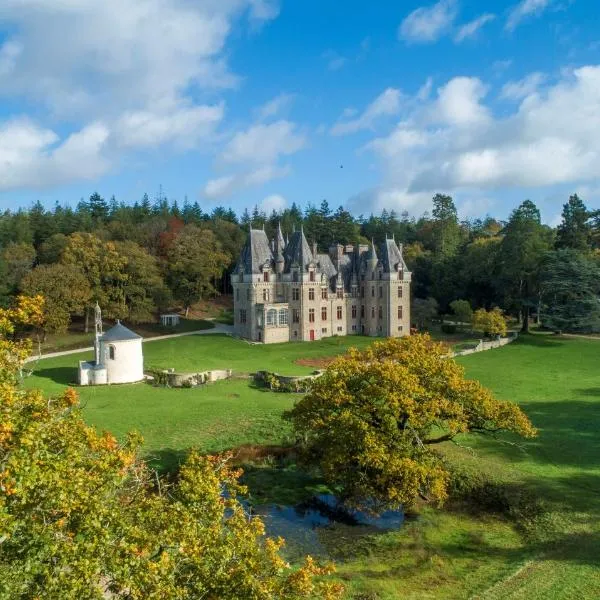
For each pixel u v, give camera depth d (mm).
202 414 51688
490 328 95500
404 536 31719
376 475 33531
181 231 136500
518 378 70188
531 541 30469
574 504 33531
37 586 13750
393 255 108562
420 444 34500
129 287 105062
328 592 17281
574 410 54281
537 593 24484
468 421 37188
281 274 102625
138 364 67688
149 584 14680
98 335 66312
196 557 15906
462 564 28609
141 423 48594
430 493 35875
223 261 133750
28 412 18578
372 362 39281
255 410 53500
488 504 35219
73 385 64062
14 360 22016
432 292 131500
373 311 109000
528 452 42594
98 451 19516
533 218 107188
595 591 24297
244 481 39562
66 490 14953
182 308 133125
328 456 34250
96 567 13992
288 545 30938
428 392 35969
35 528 14438
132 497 19891
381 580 26797
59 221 152250
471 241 163625
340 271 110188
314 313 103500
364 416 35500
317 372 69625
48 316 87688
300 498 37312
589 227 114000
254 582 15711
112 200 198500
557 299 103938
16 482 14211
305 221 191375
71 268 96000
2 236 140875
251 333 99625
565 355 85438
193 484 19500
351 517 34562
